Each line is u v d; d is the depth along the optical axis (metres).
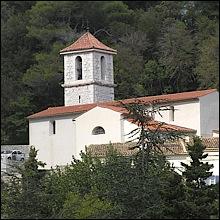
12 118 106.69
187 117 98.62
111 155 61.72
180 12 124.88
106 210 52.59
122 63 139.88
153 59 144.88
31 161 64.44
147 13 113.44
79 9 57.06
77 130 98.94
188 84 144.38
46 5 66.12
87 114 97.94
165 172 58.50
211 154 75.25
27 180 59.56
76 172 63.19
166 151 78.12
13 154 97.44
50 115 104.69
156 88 145.12
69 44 115.19
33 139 106.50
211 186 54.09
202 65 135.38
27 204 56.22
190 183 53.84
